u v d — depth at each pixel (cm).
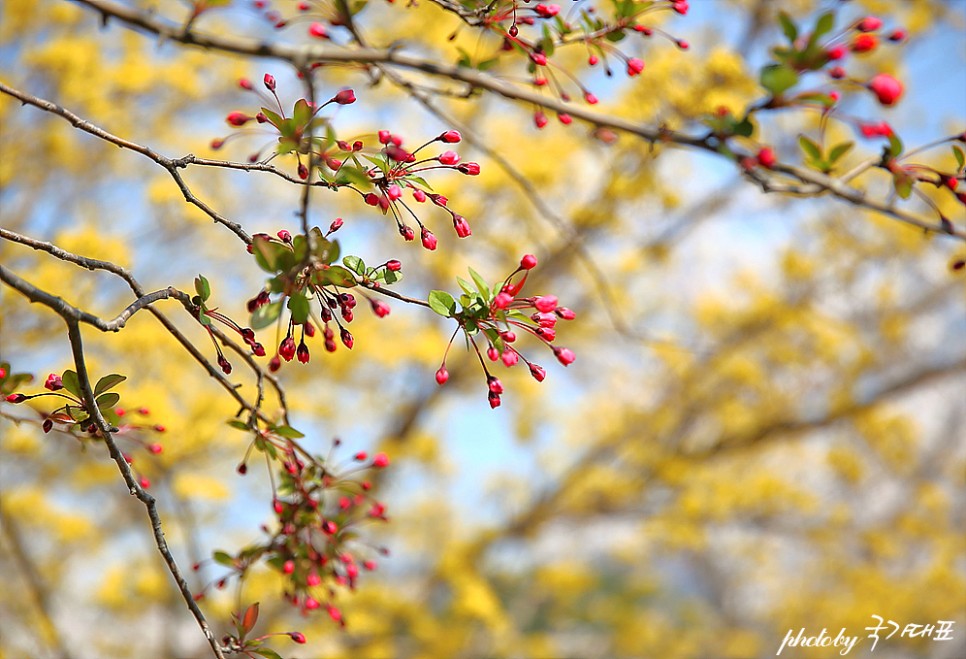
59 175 485
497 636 695
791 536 730
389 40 451
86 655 555
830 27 145
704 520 695
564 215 514
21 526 482
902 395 714
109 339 398
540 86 206
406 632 659
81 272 385
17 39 457
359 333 500
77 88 443
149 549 516
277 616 540
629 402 732
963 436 842
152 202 445
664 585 965
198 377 443
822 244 665
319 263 157
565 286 631
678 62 422
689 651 862
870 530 739
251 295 531
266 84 170
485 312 162
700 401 696
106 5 168
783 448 767
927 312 716
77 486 488
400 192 161
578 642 884
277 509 216
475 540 666
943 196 596
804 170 168
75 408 176
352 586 225
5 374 181
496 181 478
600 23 194
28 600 488
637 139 456
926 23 530
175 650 551
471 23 190
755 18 532
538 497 738
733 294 692
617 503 700
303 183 147
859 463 699
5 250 389
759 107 158
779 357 679
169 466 374
